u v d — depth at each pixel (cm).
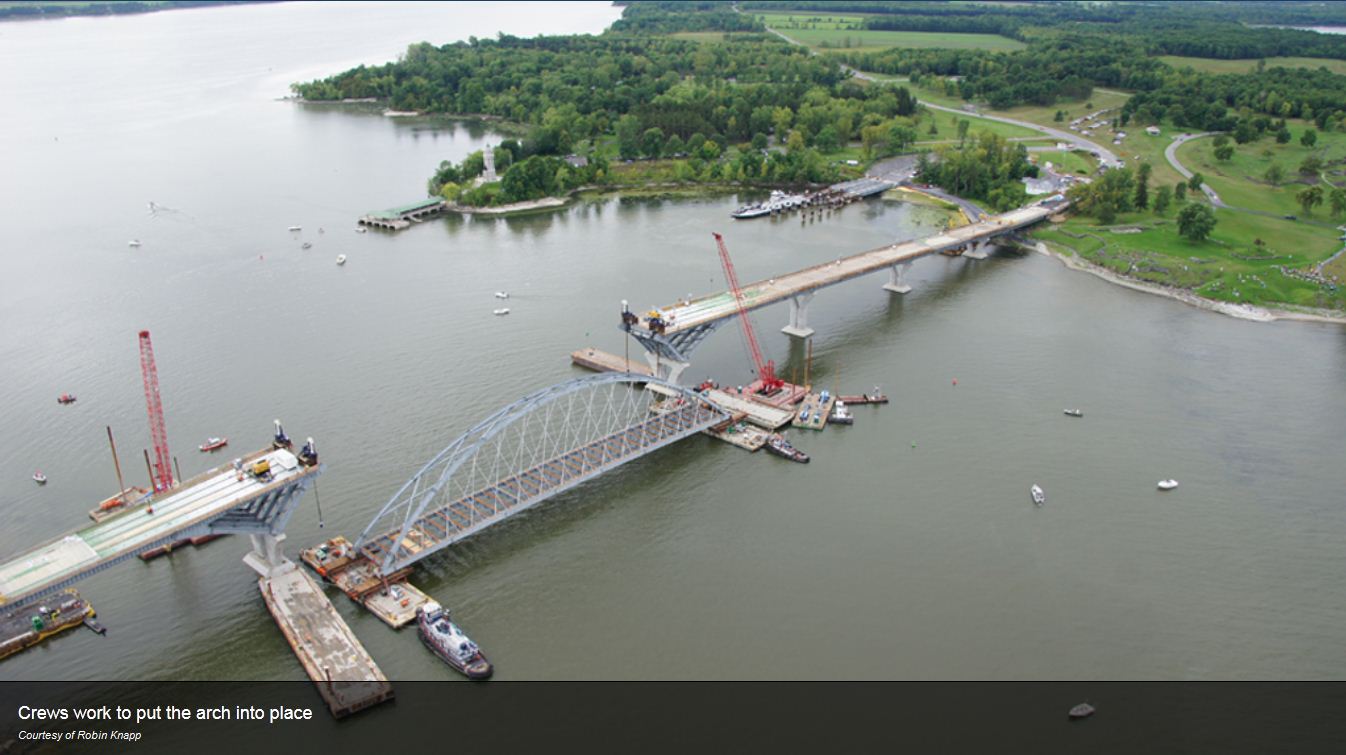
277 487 15038
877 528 17450
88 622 14962
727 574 16138
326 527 17188
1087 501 18362
